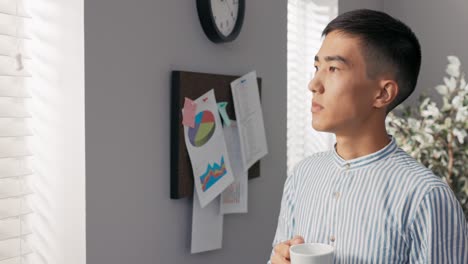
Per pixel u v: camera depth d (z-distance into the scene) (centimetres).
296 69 300
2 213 154
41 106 163
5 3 157
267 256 246
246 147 222
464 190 283
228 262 221
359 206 109
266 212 244
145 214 179
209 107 203
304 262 94
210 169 203
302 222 120
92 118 157
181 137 190
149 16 177
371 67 107
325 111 108
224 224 219
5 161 159
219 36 202
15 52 158
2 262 157
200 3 197
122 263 170
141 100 175
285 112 254
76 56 155
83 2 153
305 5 303
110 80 163
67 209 159
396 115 335
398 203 105
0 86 157
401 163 109
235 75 221
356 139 112
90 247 158
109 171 164
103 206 162
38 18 162
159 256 186
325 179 117
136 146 174
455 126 280
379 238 105
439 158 289
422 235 102
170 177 190
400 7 342
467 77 321
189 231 201
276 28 246
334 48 108
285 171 256
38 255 164
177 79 187
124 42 168
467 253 103
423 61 335
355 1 314
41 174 164
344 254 109
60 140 160
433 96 332
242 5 214
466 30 320
